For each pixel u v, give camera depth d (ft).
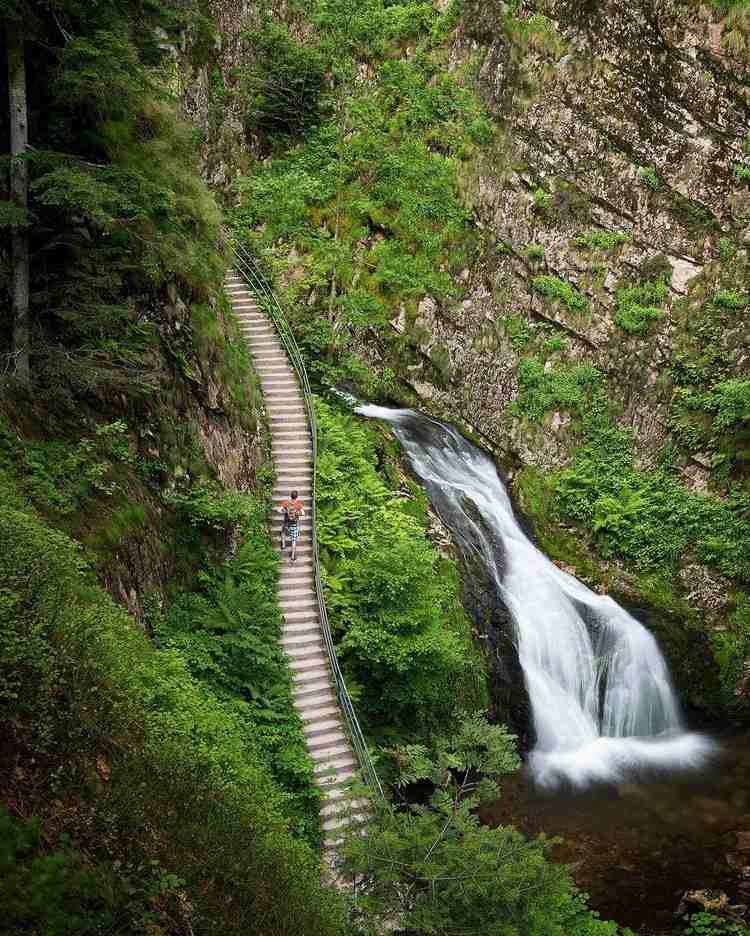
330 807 47.24
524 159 96.63
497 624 70.18
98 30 44.19
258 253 91.97
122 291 51.47
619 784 62.08
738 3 88.33
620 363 93.76
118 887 21.50
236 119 98.58
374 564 61.11
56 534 31.12
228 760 35.63
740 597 82.79
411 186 97.66
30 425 42.98
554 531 88.84
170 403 54.54
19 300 42.75
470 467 88.22
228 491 56.54
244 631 50.37
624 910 47.85
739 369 89.04
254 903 25.31
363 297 94.22
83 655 26.91
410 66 100.89
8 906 18.17
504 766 37.04
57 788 23.08
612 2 92.48
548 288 94.94
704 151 92.02
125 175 45.44
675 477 89.97
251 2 103.24
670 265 93.30
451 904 29.89
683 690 76.54
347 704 52.95
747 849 53.67
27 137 46.24
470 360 95.55
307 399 73.26
